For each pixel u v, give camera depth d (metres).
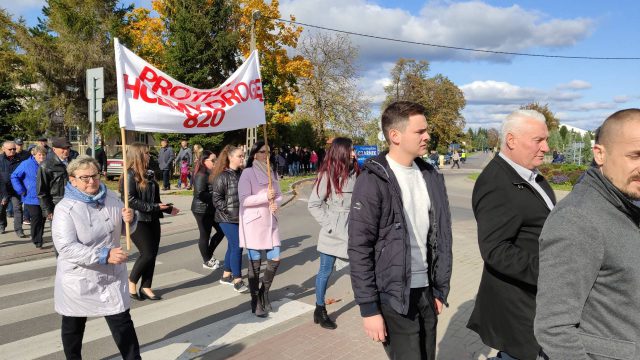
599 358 1.58
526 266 2.18
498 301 2.35
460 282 5.85
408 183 2.58
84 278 3.04
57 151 7.53
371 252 2.39
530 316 2.26
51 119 28.19
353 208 2.41
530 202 2.27
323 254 4.42
